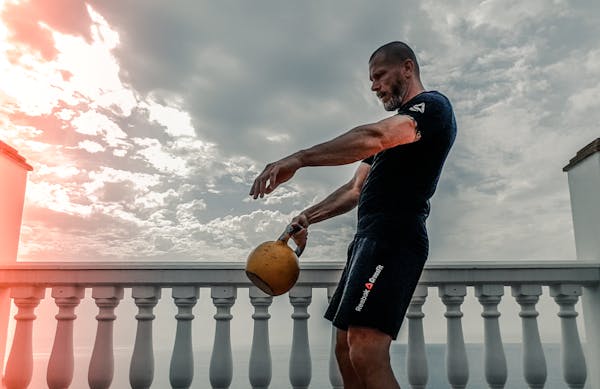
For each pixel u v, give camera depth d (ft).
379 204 5.38
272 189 4.65
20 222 10.73
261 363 9.09
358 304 5.03
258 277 5.61
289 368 9.14
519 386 9.15
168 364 9.18
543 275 9.46
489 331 9.33
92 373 8.93
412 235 5.28
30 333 9.28
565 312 9.52
